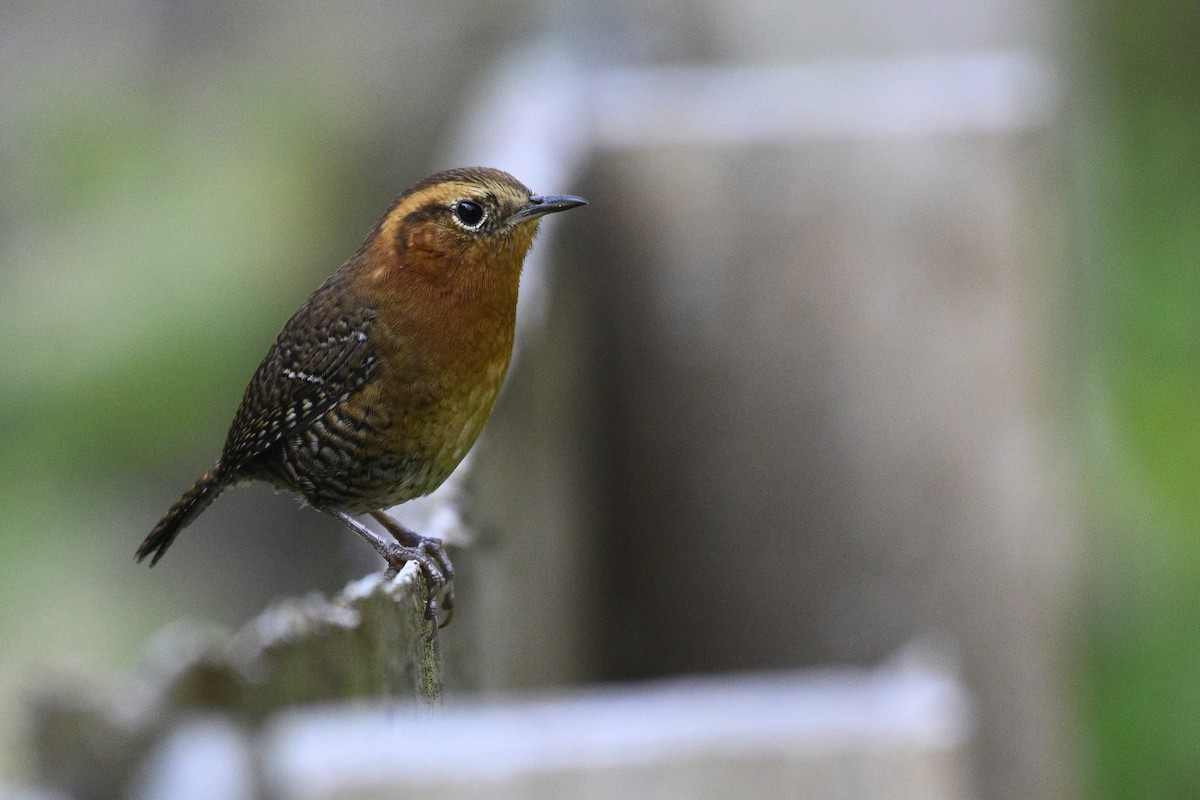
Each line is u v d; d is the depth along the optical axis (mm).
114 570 18375
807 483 11961
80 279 19484
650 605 12156
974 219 11656
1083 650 12844
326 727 3477
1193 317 17312
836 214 11812
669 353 12055
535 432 9422
